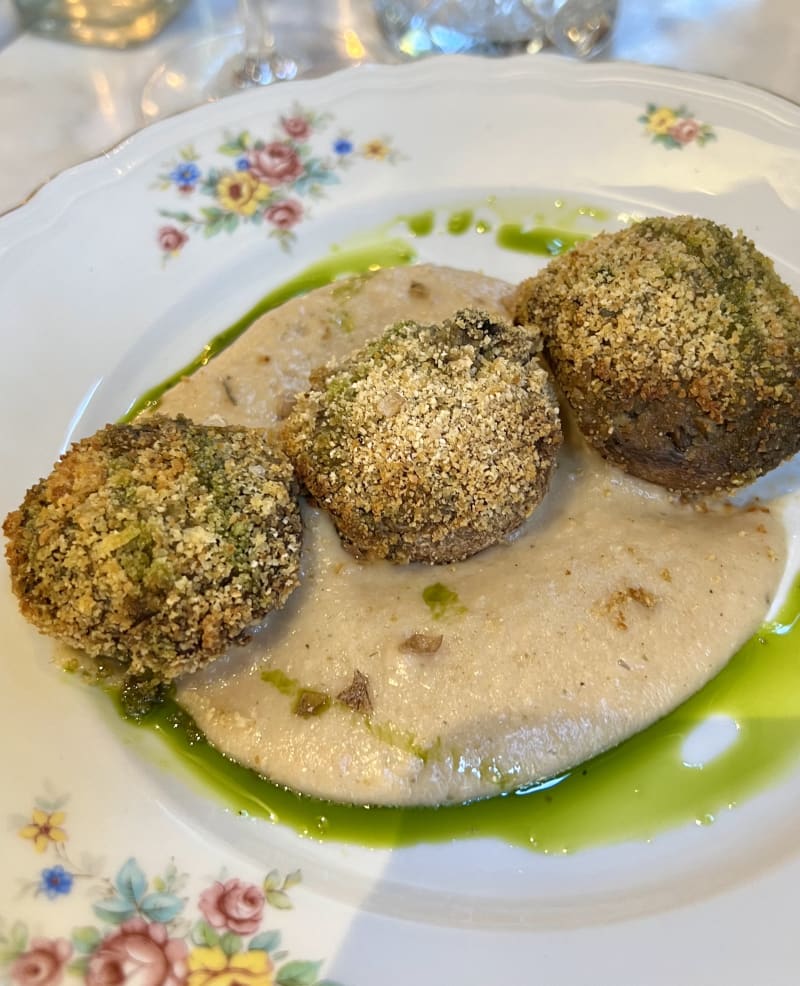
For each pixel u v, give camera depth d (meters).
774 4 0.23
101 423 0.17
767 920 0.11
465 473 0.14
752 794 0.13
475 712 0.13
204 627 0.13
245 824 0.13
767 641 0.15
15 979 0.11
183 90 0.22
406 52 0.23
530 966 0.11
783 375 0.14
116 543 0.12
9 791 0.12
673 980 0.11
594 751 0.13
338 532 0.15
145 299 0.18
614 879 0.12
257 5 0.22
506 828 0.13
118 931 0.11
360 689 0.14
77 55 0.23
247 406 0.17
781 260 0.18
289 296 0.19
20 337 0.17
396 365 0.15
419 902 0.12
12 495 0.16
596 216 0.19
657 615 0.14
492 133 0.20
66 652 0.14
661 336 0.14
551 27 0.23
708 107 0.20
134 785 0.13
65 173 0.18
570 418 0.16
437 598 0.15
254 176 0.19
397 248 0.19
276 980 0.11
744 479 0.15
